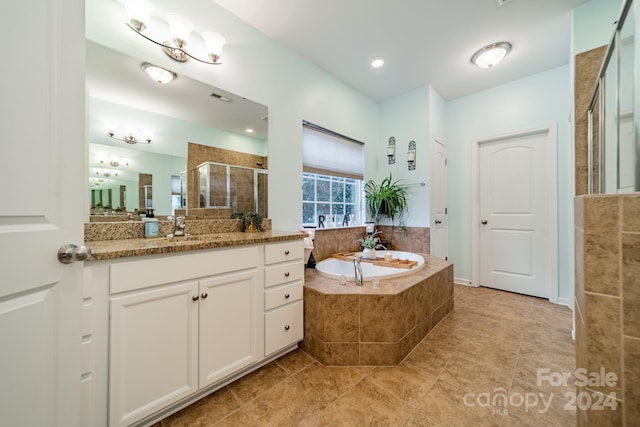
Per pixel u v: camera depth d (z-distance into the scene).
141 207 1.62
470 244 3.33
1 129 0.61
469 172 3.34
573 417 1.19
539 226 2.84
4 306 0.62
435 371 1.54
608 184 1.27
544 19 2.03
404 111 3.32
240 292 1.43
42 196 0.70
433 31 2.17
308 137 2.66
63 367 0.75
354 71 2.80
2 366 0.62
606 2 1.80
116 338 1.02
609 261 0.68
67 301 0.76
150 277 1.11
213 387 1.37
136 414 1.07
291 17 2.01
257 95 2.15
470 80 2.99
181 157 1.77
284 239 1.67
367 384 1.43
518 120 2.96
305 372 1.55
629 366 0.65
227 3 1.86
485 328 2.11
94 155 1.45
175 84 1.71
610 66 1.20
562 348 1.79
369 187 3.40
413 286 1.82
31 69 0.67
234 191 2.04
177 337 1.19
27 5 0.66
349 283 1.87
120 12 1.49
